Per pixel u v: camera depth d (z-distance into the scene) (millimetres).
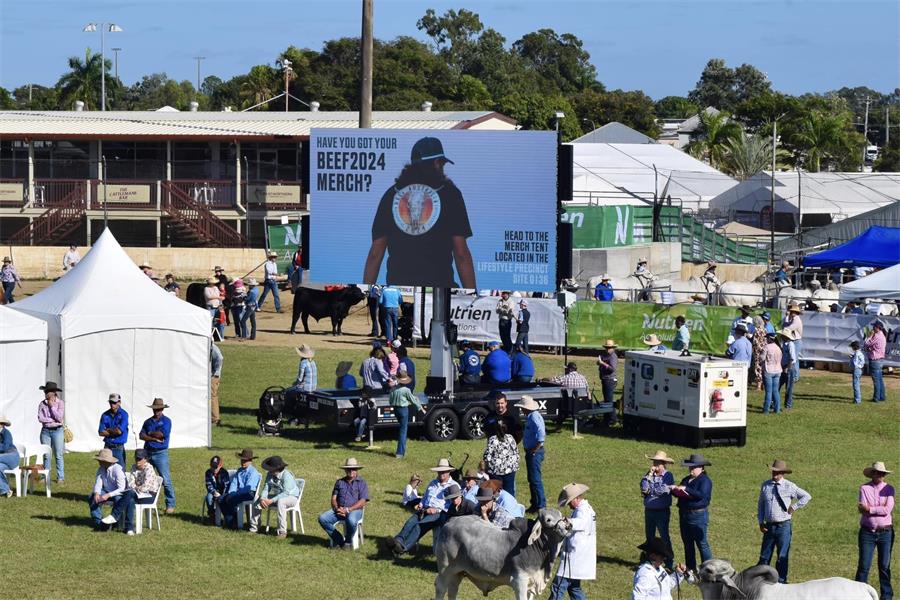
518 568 18266
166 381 32531
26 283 66312
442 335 35094
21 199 72312
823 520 26031
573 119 143625
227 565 21938
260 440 33688
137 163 73562
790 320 38688
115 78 141000
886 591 20656
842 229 75188
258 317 57094
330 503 26844
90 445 31984
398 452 31422
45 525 24516
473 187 35062
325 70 141375
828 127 132875
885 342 41406
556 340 48281
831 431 35469
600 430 35531
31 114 85625
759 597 16391
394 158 35750
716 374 32812
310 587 20719
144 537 23828
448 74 151375
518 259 34844
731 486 28797
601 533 24625
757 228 80250
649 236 74812
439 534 19250
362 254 36219
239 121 80062
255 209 73062
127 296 32500
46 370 31375
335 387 38875
